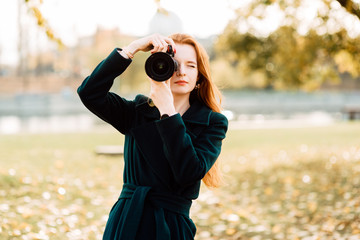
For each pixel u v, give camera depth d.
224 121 1.99
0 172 6.44
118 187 7.37
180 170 1.73
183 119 1.95
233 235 4.93
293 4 9.29
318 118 27.81
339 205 6.06
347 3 6.29
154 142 1.85
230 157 11.45
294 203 6.53
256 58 20.12
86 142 13.53
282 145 13.73
